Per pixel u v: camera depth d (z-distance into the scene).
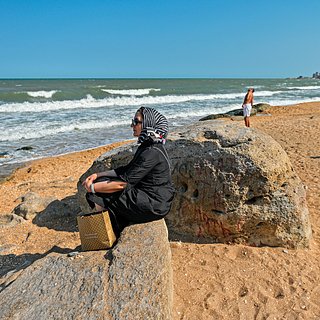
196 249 4.55
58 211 6.17
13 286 3.21
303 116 20.11
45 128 17.52
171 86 59.06
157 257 3.19
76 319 2.74
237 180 4.45
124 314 2.73
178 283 3.91
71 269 3.26
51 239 5.36
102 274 3.11
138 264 3.13
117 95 35.00
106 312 2.76
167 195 3.79
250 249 4.48
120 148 5.41
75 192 7.75
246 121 16.09
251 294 3.75
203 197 4.63
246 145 4.48
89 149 13.55
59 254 3.63
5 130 16.75
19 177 9.87
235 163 4.45
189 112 25.19
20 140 15.07
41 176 9.85
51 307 2.89
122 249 3.35
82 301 2.89
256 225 4.50
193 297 3.71
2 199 7.65
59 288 3.07
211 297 3.71
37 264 3.44
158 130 3.72
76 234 5.35
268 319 3.43
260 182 4.39
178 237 4.86
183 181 4.80
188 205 4.77
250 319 3.45
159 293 2.87
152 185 3.73
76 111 24.08
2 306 3.00
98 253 3.48
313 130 13.59
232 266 4.19
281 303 3.64
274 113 23.92
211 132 4.80
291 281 3.95
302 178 7.69
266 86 69.62
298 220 4.49
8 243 5.36
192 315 3.48
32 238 5.45
